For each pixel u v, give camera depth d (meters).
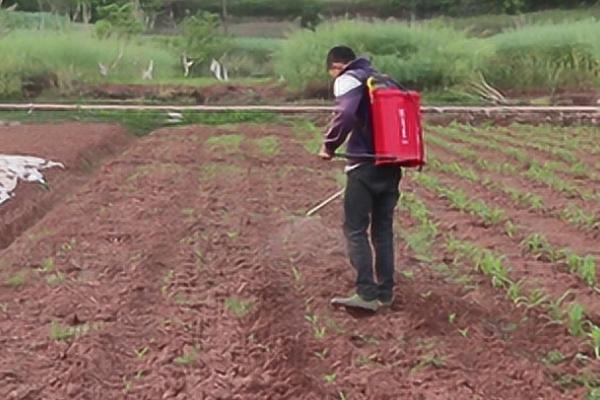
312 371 5.77
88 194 11.73
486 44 28.55
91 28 36.06
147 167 14.02
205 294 7.32
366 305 6.77
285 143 17.34
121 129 19.80
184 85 28.25
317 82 27.98
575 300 7.06
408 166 6.57
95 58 28.42
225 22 49.44
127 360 6.01
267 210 10.52
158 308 7.04
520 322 6.64
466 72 27.97
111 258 8.46
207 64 36.56
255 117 22.73
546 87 28.03
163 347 6.20
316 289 7.34
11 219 10.38
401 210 10.41
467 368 5.85
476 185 12.34
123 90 27.86
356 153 6.55
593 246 8.80
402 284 7.51
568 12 46.88
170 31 49.19
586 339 6.20
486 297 7.20
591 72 27.86
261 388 5.50
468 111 23.09
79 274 8.00
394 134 6.44
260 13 52.69
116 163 14.54
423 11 50.59
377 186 6.63
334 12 51.34
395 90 6.47
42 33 31.09
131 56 30.88
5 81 26.78
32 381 5.67
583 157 15.42
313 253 8.51
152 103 26.50
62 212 10.57
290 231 9.26
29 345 6.25
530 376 5.68
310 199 11.20
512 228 9.23
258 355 6.01
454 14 50.16
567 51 28.08
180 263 8.21
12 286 7.65
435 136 19.08
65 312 6.92
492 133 19.97
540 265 8.12
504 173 13.56
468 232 9.41
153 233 9.37
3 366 5.86
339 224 9.70
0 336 6.42
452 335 6.40
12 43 27.89
